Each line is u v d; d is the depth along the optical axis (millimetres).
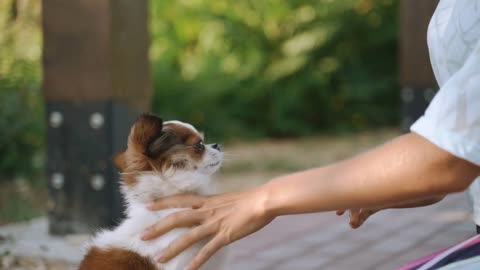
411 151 1644
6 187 6824
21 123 6984
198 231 2014
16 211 6117
